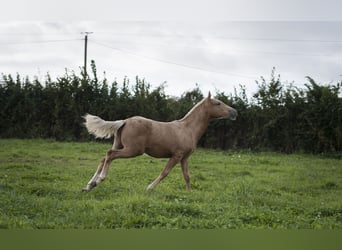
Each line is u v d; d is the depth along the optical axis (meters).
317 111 18.33
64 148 16.83
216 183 10.00
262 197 8.10
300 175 12.07
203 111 9.42
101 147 17.38
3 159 13.00
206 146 20.39
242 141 19.94
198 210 6.58
